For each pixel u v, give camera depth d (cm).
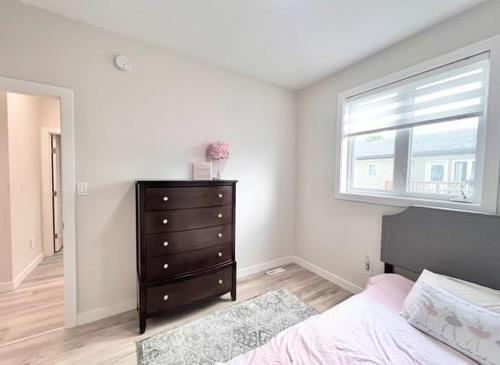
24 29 163
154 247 182
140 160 209
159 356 156
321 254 284
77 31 179
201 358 156
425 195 192
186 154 234
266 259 303
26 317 196
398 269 205
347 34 191
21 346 163
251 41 203
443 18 169
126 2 158
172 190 188
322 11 164
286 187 315
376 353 111
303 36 194
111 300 200
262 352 112
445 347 117
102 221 195
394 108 210
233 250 229
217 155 241
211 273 210
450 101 174
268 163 296
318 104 285
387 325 132
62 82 176
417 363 106
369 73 226
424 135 193
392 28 182
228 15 170
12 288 241
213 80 247
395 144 213
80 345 165
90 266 191
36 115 312
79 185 185
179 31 190
